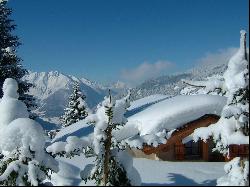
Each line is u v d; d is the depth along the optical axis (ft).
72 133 82.02
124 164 47.67
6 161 48.96
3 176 46.42
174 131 68.90
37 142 48.70
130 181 47.50
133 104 97.09
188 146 76.02
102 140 47.26
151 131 67.77
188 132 69.51
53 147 48.06
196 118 69.77
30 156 48.19
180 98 75.05
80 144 47.39
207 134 50.98
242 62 49.93
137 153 72.28
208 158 69.97
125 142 49.11
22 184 46.68
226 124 49.29
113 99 47.09
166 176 57.31
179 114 69.36
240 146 47.03
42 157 48.85
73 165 62.08
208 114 70.13
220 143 50.34
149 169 62.18
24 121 49.67
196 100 71.46
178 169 61.77
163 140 50.52
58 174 55.31
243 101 48.06
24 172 47.32
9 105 56.59
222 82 52.19
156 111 71.31
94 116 48.14
